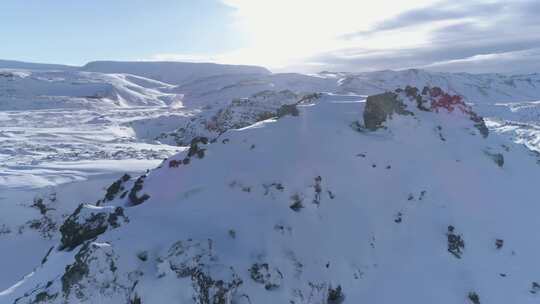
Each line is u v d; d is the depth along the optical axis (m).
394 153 17.00
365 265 12.71
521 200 16.78
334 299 11.70
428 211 15.06
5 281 16.38
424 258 13.36
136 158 36.16
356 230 13.56
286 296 10.62
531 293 12.81
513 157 19.94
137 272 9.88
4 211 20.34
